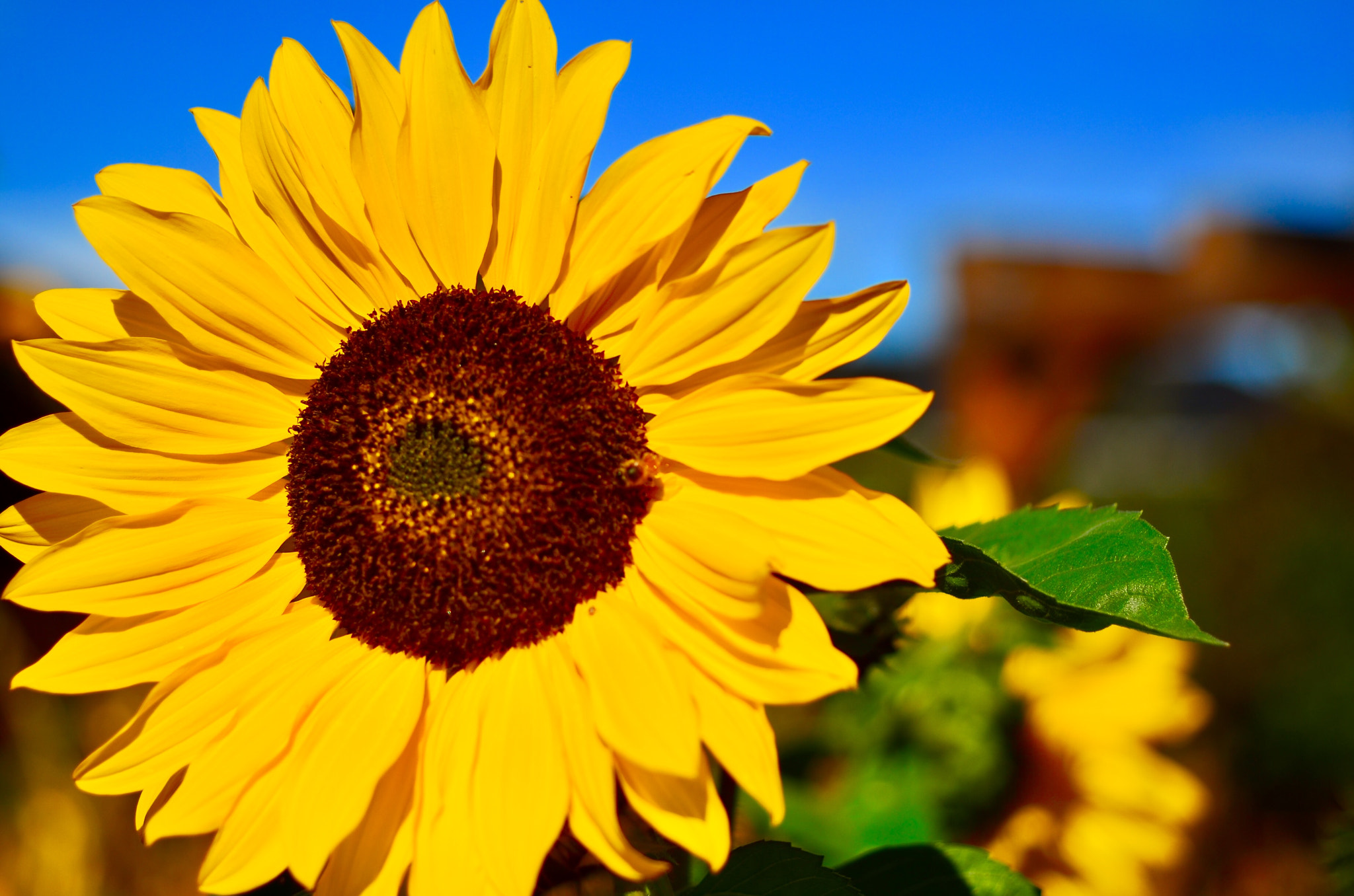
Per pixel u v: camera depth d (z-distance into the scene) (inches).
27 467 19.9
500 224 20.1
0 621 36.2
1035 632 29.0
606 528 19.2
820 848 28.0
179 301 20.1
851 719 29.7
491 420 19.6
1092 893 30.0
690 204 18.7
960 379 82.0
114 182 20.4
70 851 33.6
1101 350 84.4
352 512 19.9
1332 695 49.3
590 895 19.2
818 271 18.5
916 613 29.0
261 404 20.7
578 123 19.3
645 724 17.7
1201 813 35.0
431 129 19.6
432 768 18.7
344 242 20.4
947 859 20.9
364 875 18.4
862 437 18.1
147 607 19.9
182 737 19.3
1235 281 91.4
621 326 19.7
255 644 19.8
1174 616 17.6
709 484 18.9
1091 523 18.6
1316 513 55.1
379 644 19.8
